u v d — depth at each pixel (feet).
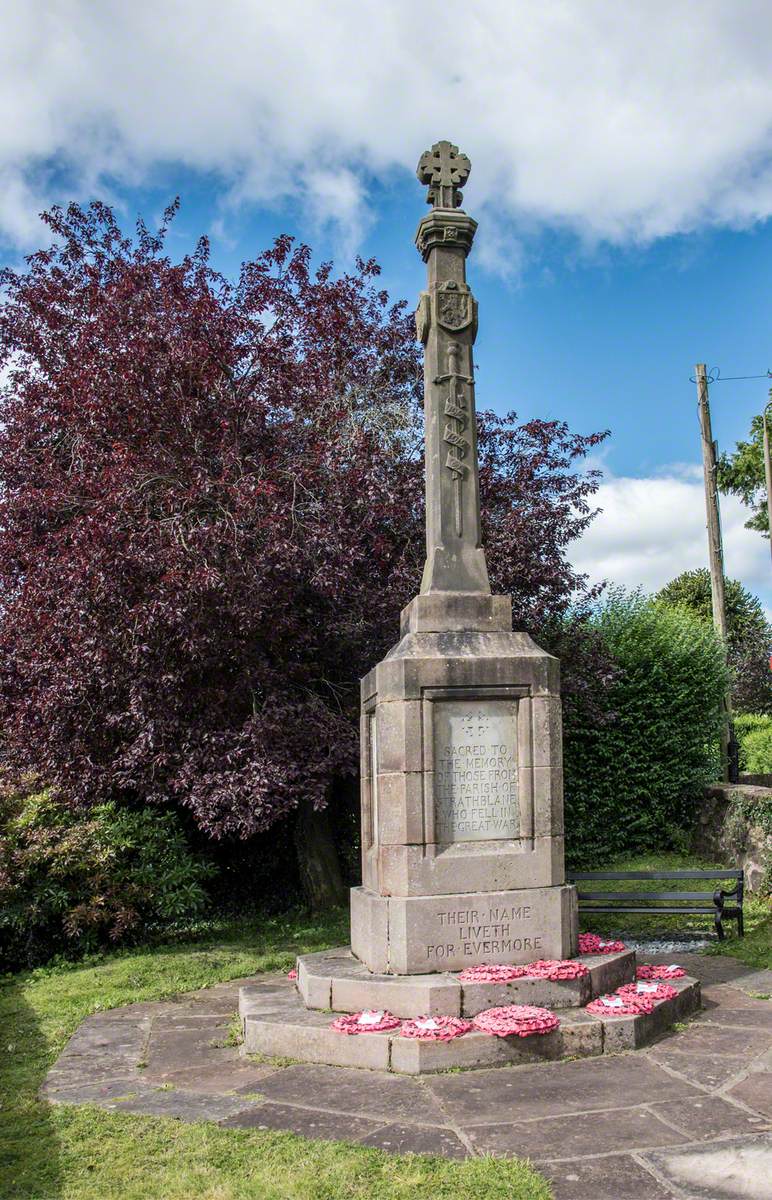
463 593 24.11
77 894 32.96
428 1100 17.34
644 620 54.60
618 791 51.83
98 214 45.85
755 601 131.03
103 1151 15.37
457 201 26.20
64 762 36.29
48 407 39.63
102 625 33.58
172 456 36.32
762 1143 15.14
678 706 52.80
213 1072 19.61
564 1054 19.54
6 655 38.06
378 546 38.14
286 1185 13.83
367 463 38.70
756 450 84.74
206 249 43.01
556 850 22.90
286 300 41.14
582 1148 15.10
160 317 39.09
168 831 36.22
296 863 43.86
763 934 32.71
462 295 25.50
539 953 22.24
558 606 42.42
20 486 39.45
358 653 39.73
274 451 38.52
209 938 35.99
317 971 22.33
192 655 33.65
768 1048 20.08
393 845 22.22
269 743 34.55
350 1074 19.02
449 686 22.66
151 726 33.53
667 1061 19.27
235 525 32.96
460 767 22.79
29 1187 14.16
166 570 32.60
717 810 47.78
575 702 43.32
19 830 33.42
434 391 25.13
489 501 42.32
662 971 24.23
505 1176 13.91
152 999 26.81
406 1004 20.54
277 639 36.81
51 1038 22.84
